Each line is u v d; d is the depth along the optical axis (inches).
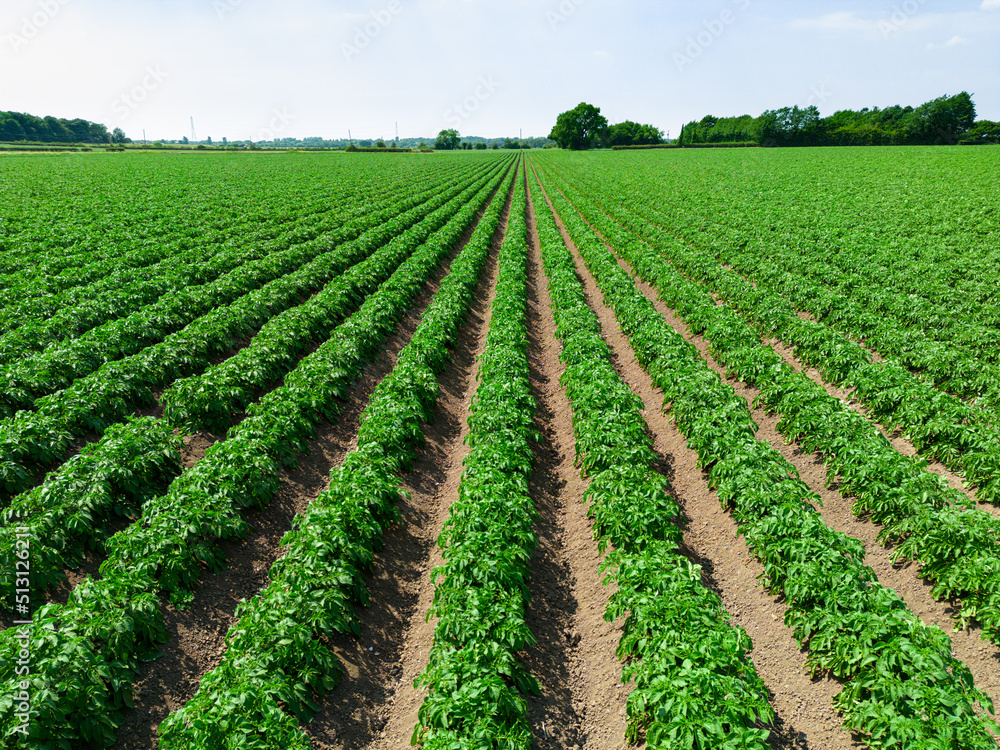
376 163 4458.7
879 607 326.6
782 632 370.0
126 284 912.3
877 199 2038.6
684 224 1679.4
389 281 1044.5
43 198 1899.6
